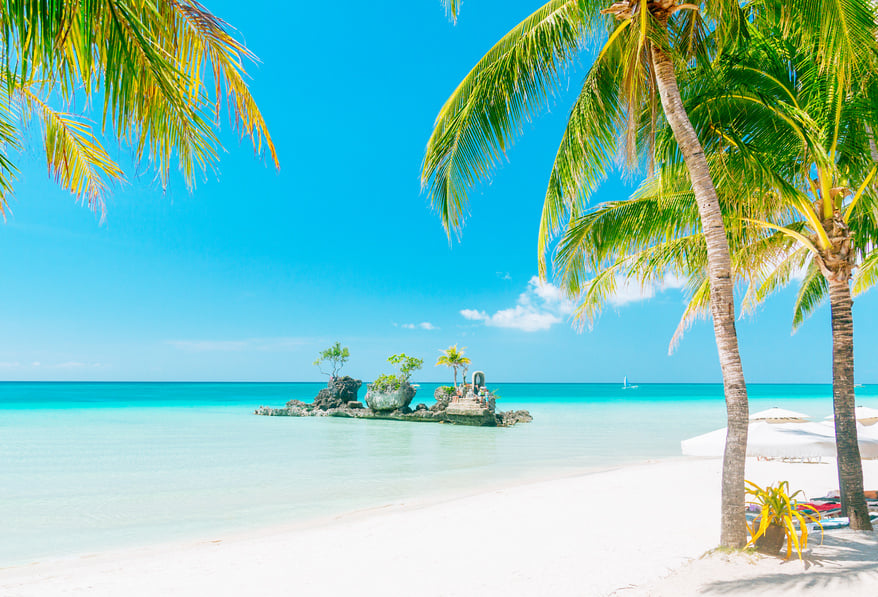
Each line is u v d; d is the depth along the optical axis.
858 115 7.71
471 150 7.77
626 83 6.95
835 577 5.52
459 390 50.41
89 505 14.19
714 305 6.63
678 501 12.35
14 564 8.96
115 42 3.52
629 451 26.48
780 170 8.65
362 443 31.61
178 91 3.93
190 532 11.24
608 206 9.81
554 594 6.03
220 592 6.65
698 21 7.63
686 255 10.13
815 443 9.70
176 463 22.84
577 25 7.75
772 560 6.20
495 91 7.59
